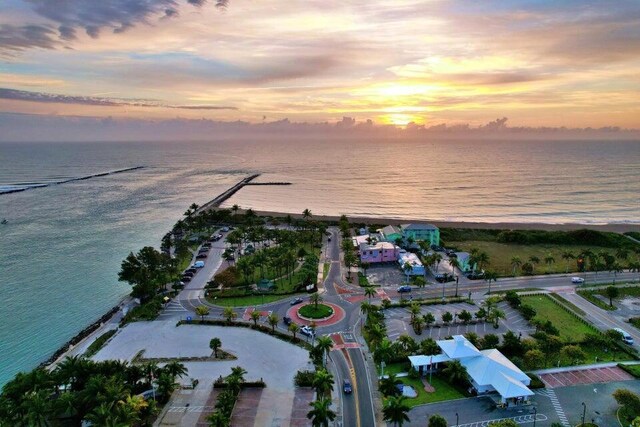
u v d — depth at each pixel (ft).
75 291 490.08
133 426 246.06
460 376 280.92
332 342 322.55
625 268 533.14
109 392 232.94
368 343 341.21
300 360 321.93
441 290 461.78
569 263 568.41
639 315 399.24
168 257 539.70
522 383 276.41
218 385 286.25
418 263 509.35
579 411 260.01
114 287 502.79
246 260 484.74
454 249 620.08
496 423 227.20
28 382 245.86
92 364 268.21
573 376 298.97
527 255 619.26
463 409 262.06
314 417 244.01
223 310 412.98
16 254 626.64
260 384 287.69
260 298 439.63
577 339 350.43
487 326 374.63
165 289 460.55
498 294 449.89
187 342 350.84
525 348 318.45
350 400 273.13
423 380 293.64
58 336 385.70
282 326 377.71
